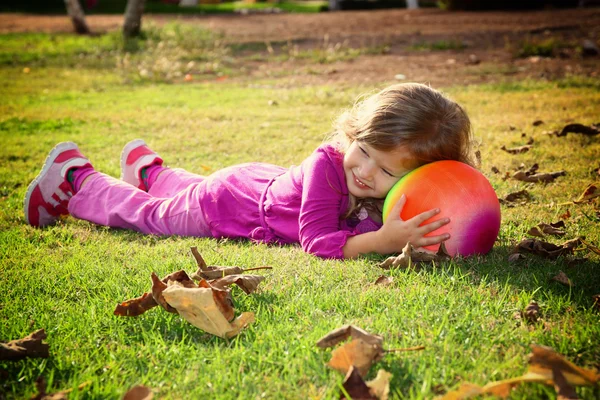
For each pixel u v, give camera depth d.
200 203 3.42
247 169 3.52
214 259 2.92
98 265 2.91
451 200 2.69
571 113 6.36
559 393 1.71
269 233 3.25
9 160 5.28
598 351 2.03
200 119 6.95
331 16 21.09
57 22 20.48
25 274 2.82
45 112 7.58
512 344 2.08
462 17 18.33
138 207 3.59
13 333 2.24
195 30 14.68
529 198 3.82
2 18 22.00
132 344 2.18
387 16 20.03
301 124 6.47
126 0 29.27
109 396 1.87
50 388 1.90
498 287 2.50
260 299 2.47
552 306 2.33
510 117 6.34
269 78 10.42
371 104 2.83
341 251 2.91
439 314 2.28
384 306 2.37
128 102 8.36
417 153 2.77
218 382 1.92
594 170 4.25
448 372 1.91
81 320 2.33
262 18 20.95
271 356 2.04
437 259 2.73
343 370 1.91
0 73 11.36
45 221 3.71
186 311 2.23
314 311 2.33
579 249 2.92
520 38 13.37
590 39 12.54
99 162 5.07
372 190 2.91
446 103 2.84
